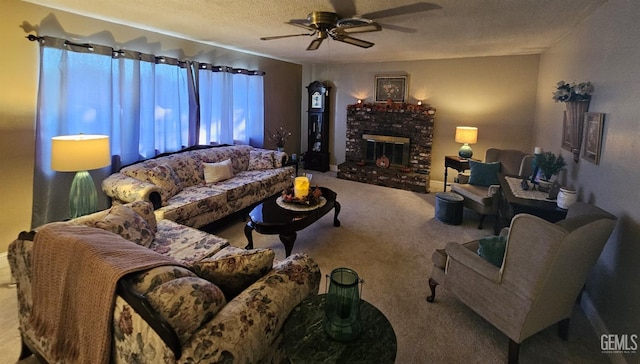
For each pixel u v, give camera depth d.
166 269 1.41
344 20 2.66
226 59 5.08
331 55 5.63
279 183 4.71
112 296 1.29
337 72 6.79
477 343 2.07
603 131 2.40
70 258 1.45
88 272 1.38
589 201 2.61
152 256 1.50
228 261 1.59
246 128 5.54
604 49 2.49
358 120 6.55
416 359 1.93
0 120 2.80
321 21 2.85
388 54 5.35
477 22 3.16
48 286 1.53
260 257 1.63
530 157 3.97
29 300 1.70
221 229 3.91
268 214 3.10
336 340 1.36
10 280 2.63
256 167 4.97
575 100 2.86
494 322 1.94
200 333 1.23
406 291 2.64
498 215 3.66
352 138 6.68
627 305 1.92
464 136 5.17
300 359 1.27
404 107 5.96
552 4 2.59
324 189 3.96
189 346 1.18
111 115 3.53
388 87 6.24
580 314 2.39
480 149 5.54
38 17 2.94
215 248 2.38
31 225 3.08
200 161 4.31
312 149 7.23
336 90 6.88
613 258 2.12
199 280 1.38
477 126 5.52
